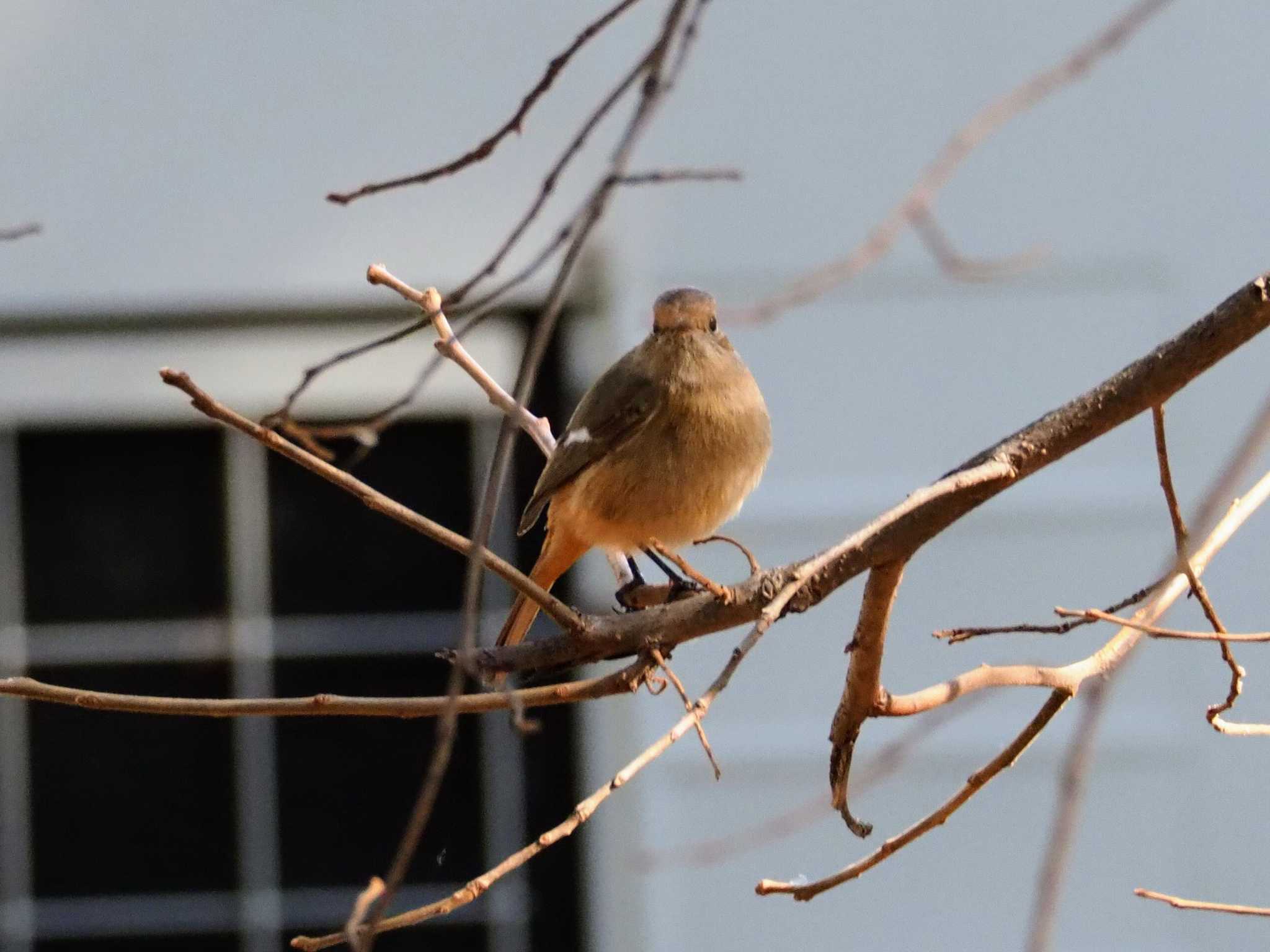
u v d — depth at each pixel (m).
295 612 10.90
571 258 3.64
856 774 10.48
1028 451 4.80
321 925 10.82
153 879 10.83
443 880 10.71
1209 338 4.66
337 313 10.91
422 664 10.91
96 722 10.88
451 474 10.82
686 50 4.26
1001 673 4.68
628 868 10.52
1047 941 3.55
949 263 6.96
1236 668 4.50
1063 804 3.62
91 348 10.88
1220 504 4.48
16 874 10.78
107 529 10.91
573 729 10.70
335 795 10.86
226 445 10.94
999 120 5.49
